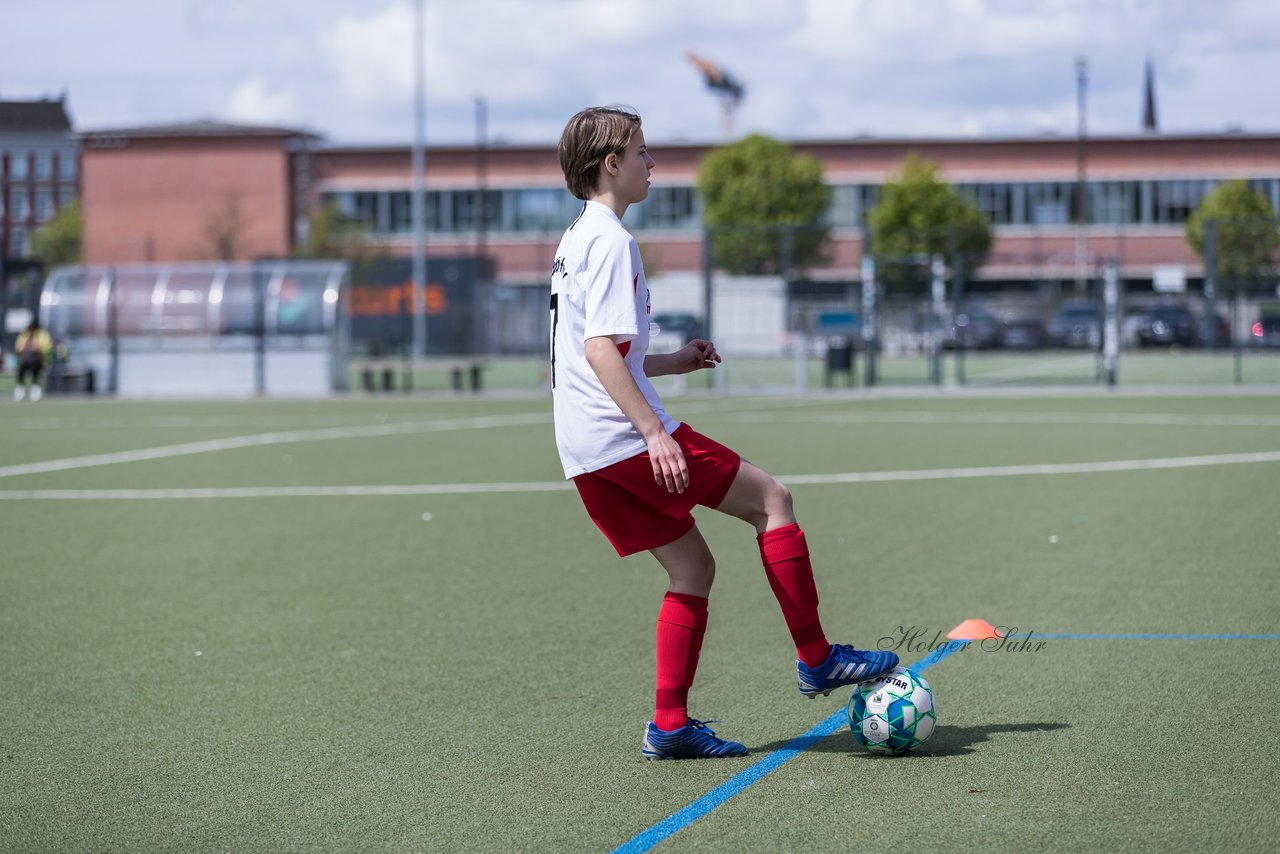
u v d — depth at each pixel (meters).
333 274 37.69
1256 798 4.76
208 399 34.94
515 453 19.58
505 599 8.96
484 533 11.93
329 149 84.69
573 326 5.14
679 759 5.39
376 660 7.30
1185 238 71.12
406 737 5.80
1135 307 57.84
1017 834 4.45
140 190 86.62
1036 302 57.97
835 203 82.00
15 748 5.73
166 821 4.80
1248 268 35.25
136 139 86.44
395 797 5.00
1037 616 8.14
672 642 5.32
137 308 37.97
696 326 46.12
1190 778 5.00
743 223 73.75
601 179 5.19
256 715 6.21
